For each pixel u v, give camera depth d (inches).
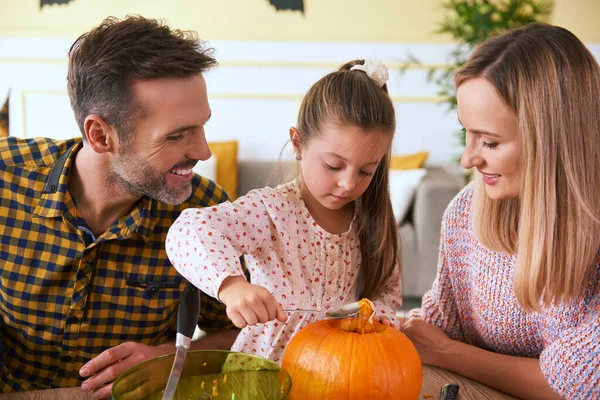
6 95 167.3
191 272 38.1
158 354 47.1
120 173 47.3
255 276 46.7
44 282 50.5
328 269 47.4
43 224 50.4
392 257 50.1
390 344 37.0
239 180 158.1
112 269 51.9
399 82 169.3
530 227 41.3
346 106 42.8
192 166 47.7
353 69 46.6
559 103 39.4
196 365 36.2
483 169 42.6
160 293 53.3
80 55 45.7
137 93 44.2
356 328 39.0
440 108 169.6
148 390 35.2
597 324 41.3
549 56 39.6
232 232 42.4
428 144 171.2
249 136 171.3
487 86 40.0
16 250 50.4
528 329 48.6
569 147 39.8
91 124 45.9
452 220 53.4
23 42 165.9
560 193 40.6
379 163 48.2
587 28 165.3
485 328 51.3
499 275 49.2
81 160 49.3
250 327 47.2
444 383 45.6
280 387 34.5
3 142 52.2
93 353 52.7
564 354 41.8
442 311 55.1
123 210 51.6
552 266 41.5
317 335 37.6
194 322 36.9
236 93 169.9
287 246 45.9
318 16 168.2
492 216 47.5
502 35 41.9
